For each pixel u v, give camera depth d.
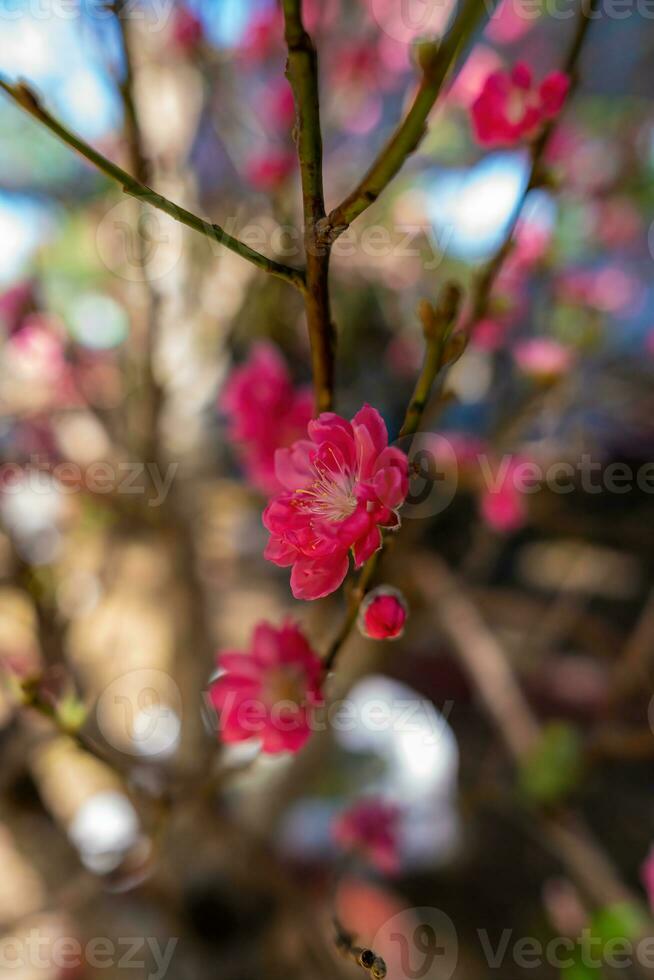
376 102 0.87
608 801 1.04
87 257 0.78
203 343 0.83
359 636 0.74
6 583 0.68
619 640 0.93
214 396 0.86
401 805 0.76
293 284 0.31
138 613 1.03
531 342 0.67
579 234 0.81
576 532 0.88
